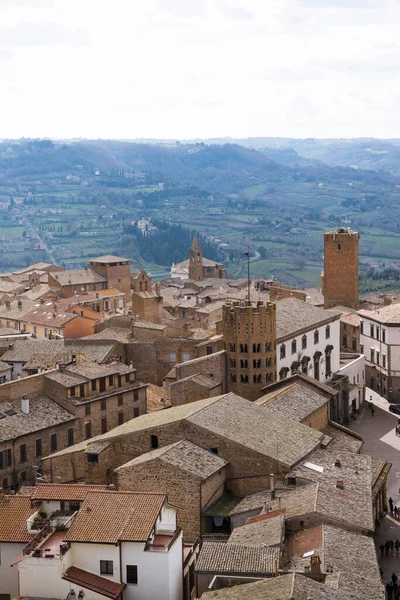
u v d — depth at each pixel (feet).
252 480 362.94
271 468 359.87
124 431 391.45
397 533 371.97
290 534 312.29
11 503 306.35
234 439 367.04
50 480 408.67
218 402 404.36
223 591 246.47
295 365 561.02
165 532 289.74
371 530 311.88
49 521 293.64
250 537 299.99
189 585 306.76
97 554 277.03
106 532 278.67
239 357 518.78
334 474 362.12
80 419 488.85
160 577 274.77
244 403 415.03
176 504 345.92
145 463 348.59
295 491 346.13
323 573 260.42
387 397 648.38
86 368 518.37
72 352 580.71
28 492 339.77
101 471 382.01
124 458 386.93
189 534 345.10
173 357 583.99
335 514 314.96
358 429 552.82
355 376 638.94
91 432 497.46
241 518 339.36
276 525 303.68
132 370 533.14
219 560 273.33
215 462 359.66
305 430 406.62
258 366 519.19
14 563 277.03
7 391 472.85
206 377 518.37
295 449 377.50
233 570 267.80
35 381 488.02
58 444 476.54
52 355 580.71
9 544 290.56
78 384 493.36
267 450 366.02
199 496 342.23
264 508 333.21
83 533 279.08
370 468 377.30
